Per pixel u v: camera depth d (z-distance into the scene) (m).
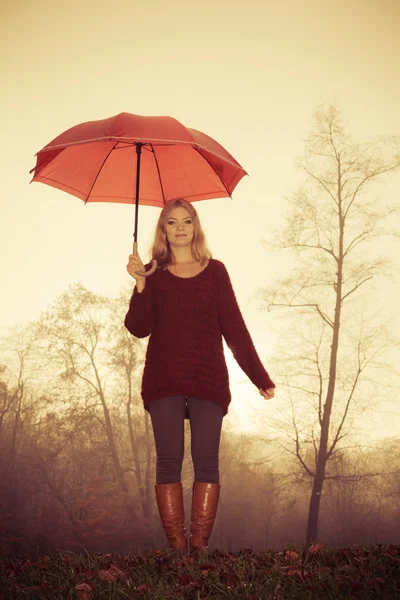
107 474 16.12
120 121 3.21
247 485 15.25
